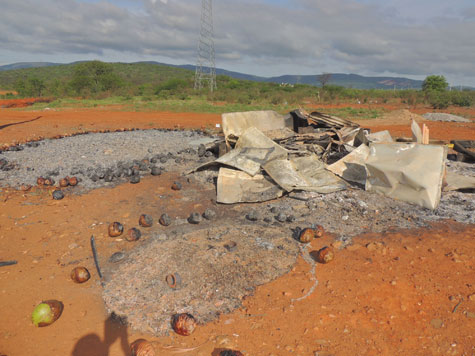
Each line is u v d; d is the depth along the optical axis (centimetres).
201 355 305
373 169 686
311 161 800
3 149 1114
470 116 2498
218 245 487
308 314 354
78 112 2492
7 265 458
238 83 6562
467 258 447
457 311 353
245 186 702
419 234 523
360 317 348
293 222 580
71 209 655
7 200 694
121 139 1301
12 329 343
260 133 849
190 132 1513
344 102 3881
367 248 483
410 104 3581
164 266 434
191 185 794
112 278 427
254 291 395
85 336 332
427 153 641
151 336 331
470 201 654
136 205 677
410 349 306
